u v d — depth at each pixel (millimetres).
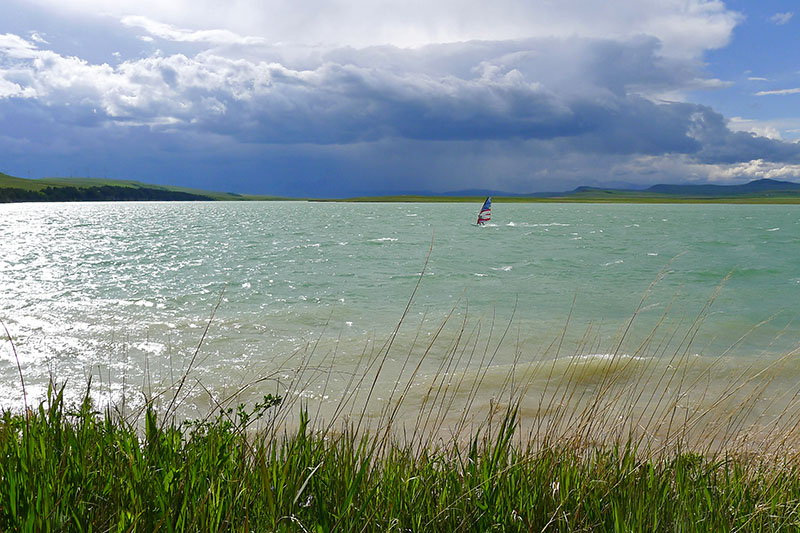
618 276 27859
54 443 3078
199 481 2697
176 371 11523
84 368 11797
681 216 123062
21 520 2221
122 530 2236
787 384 10461
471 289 23781
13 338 14492
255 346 13914
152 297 21500
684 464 4066
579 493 3107
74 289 23531
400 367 12070
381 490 3025
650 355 12836
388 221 94625
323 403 9398
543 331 15969
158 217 110938
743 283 25688
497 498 2975
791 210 179750
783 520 3250
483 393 10070
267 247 44625
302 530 2500
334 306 19812
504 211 155500
